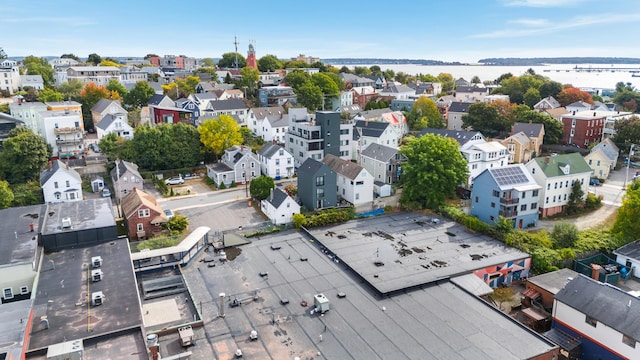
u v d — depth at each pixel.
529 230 65.88
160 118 108.94
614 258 55.78
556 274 49.00
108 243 47.91
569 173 71.62
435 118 133.62
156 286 46.25
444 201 71.88
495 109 120.69
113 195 78.06
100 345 31.05
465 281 48.06
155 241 53.41
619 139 105.25
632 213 57.50
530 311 44.25
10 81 138.25
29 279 39.47
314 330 39.06
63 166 74.56
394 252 55.88
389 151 83.06
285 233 61.38
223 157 90.38
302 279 48.44
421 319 40.84
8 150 77.94
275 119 112.44
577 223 69.25
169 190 80.25
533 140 106.62
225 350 36.31
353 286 47.00
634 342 35.53
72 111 104.31
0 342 28.09
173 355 35.47
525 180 66.75
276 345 36.97
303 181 72.56
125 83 165.62
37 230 46.09
